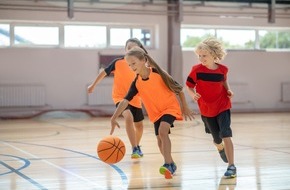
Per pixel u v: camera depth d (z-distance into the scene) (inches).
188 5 600.7
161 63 601.0
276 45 656.4
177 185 172.7
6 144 308.7
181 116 186.4
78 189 167.5
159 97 183.2
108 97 582.6
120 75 240.2
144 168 211.6
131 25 596.1
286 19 644.7
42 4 551.5
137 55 179.5
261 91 645.3
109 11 574.9
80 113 561.0
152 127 429.1
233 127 423.8
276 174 193.6
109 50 582.9
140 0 585.6
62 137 351.9
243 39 642.2
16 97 550.3
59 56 566.3
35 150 276.7
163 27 598.9
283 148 277.3
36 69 559.2
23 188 168.9
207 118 191.9
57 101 567.2
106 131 398.9
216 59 188.7
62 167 215.5
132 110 242.5
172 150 271.7
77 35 577.9
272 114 597.9
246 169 206.1
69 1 550.3
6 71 550.0
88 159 240.2
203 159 236.8
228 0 614.2
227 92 189.6
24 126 452.1
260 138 333.1
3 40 553.0
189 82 189.8
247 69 639.8
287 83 652.1
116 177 190.2
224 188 166.9
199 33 625.0
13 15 542.6
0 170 207.5
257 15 631.2
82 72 574.9
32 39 562.6
